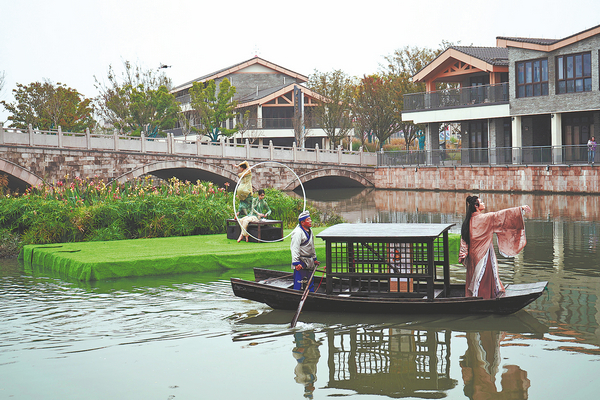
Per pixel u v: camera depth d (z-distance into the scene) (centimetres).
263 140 5744
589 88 3050
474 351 676
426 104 3866
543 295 912
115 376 622
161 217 1548
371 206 2783
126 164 3453
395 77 4775
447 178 3675
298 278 877
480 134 3816
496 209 2297
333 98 4944
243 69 6075
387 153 4200
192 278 1103
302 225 870
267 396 568
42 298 945
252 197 1446
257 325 791
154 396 571
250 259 1220
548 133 3538
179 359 670
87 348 707
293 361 660
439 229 847
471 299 792
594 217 1980
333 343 715
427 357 661
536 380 591
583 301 873
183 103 5847
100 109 5194
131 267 1125
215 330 772
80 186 1811
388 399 557
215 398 565
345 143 6097
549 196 2883
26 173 3042
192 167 3747
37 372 634
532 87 3303
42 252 1275
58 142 3162
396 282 844
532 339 711
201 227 1596
